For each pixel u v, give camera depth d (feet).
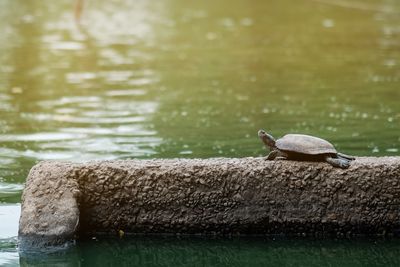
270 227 44.83
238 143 62.90
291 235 45.01
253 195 44.45
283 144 45.06
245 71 100.22
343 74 97.66
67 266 41.04
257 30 145.69
